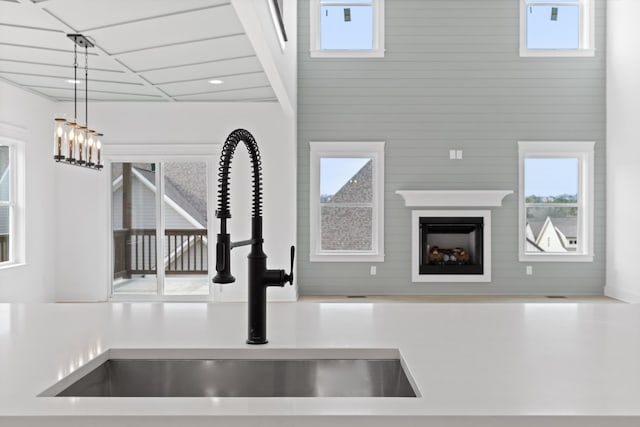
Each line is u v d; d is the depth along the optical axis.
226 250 1.14
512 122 7.48
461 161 7.51
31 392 0.95
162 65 5.01
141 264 6.96
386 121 7.51
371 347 1.27
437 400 0.90
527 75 7.48
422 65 7.49
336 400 0.90
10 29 3.97
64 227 6.83
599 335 1.40
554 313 1.72
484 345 1.29
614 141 7.27
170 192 6.94
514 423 0.83
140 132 6.84
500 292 7.51
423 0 7.49
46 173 6.58
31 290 6.26
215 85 5.86
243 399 0.90
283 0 5.74
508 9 7.46
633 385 0.98
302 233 7.52
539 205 7.57
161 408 0.86
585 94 7.48
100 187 6.82
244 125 6.83
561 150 7.48
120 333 1.43
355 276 7.53
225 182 1.15
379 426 0.83
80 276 6.84
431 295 7.48
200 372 1.26
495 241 7.51
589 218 7.51
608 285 7.43
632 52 6.82
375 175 7.55
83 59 4.79
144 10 3.61
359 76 7.51
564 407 0.86
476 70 7.49
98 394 1.20
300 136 7.50
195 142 6.83
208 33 4.10
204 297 6.92
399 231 7.52
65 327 1.51
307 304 1.91
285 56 5.65
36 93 6.30
